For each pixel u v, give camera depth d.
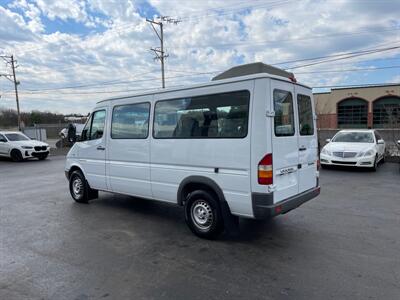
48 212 6.32
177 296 3.08
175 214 6.07
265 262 3.83
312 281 3.33
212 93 4.49
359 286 3.21
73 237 4.83
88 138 6.73
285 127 4.40
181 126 4.89
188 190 4.98
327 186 8.40
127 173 5.87
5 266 3.83
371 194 7.45
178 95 4.93
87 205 6.86
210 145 4.50
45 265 3.84
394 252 4.06
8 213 6.29
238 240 4.59
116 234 4.95
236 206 4.29
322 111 38.09
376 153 11.11
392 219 5.48
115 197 7.64
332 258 3.91
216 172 4.45
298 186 4.75
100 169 6.45
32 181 10.34
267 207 4.00
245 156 4.13
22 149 16.77
